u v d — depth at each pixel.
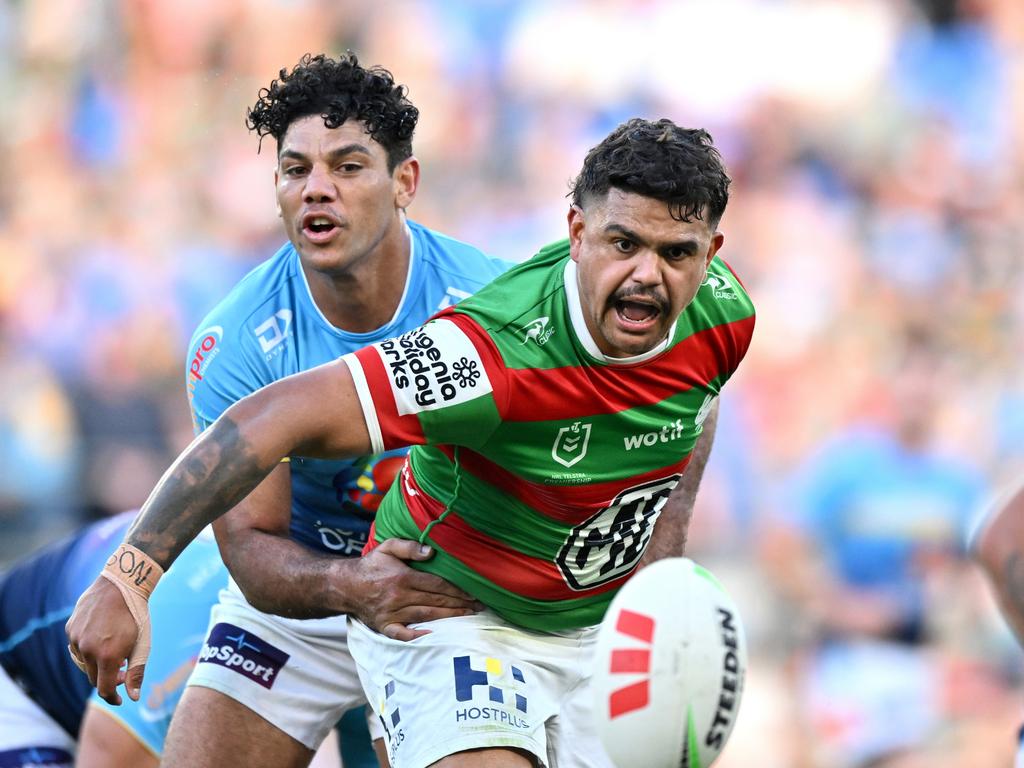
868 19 42.84
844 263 38.62
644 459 12.56
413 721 12.81
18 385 33.09
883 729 27.62
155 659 16.36
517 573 12.91
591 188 11.62
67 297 35.78
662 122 11.79
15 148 39.91
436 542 13.08
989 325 37.03
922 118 41.97
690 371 12.51
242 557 13.97
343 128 13.88
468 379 11.66
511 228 39.47
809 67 42.47
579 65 42.44
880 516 30.30
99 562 17.36
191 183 38.81
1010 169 41.34
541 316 11.91
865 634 29.06
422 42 42.62
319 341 14.49
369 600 13.18
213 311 14.84
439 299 14.73
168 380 34.38
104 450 32.12
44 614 17.39
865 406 34.34
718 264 13.02
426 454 12.86
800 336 36.62
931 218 40.06
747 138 41.59
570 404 11.98
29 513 30.62
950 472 31.11
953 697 27.83
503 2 43.12
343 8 42.88
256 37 41.91
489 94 41.97
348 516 15.07
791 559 30.38
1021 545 10.37
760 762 27.78
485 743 12.39
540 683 13.25
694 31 42.50
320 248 13.89
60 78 41.09
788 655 29.17
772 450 33.59
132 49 41.41
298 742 14.88
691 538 31.16
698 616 10.55
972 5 43.56
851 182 40.97
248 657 14.80
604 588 13.39
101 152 39.78
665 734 10.44
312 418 11.41
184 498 11.25
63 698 17.52
